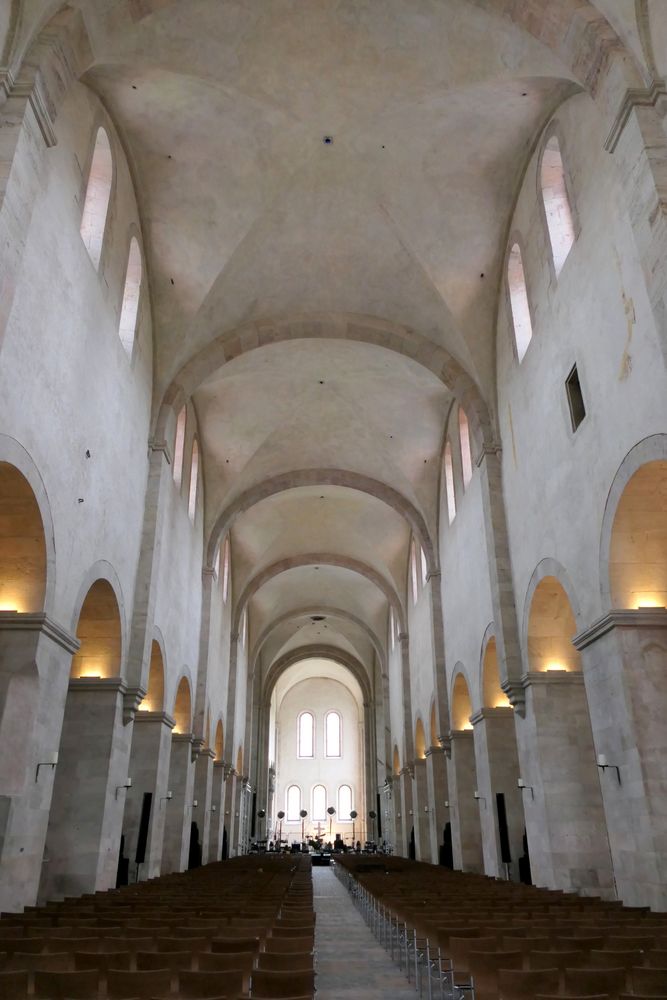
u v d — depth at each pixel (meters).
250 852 36.38
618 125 8.48
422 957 7.65
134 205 13.72
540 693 12.91
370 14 11.02
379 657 37.47
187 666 19.23
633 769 8.97
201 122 12.71
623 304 9.33
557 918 7.09
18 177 7.62
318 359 19.52
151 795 14.79
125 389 13.09
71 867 11.19
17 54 7.95
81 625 12.80
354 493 26.70
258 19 10.95
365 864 21.53
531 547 13.27
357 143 13.37
